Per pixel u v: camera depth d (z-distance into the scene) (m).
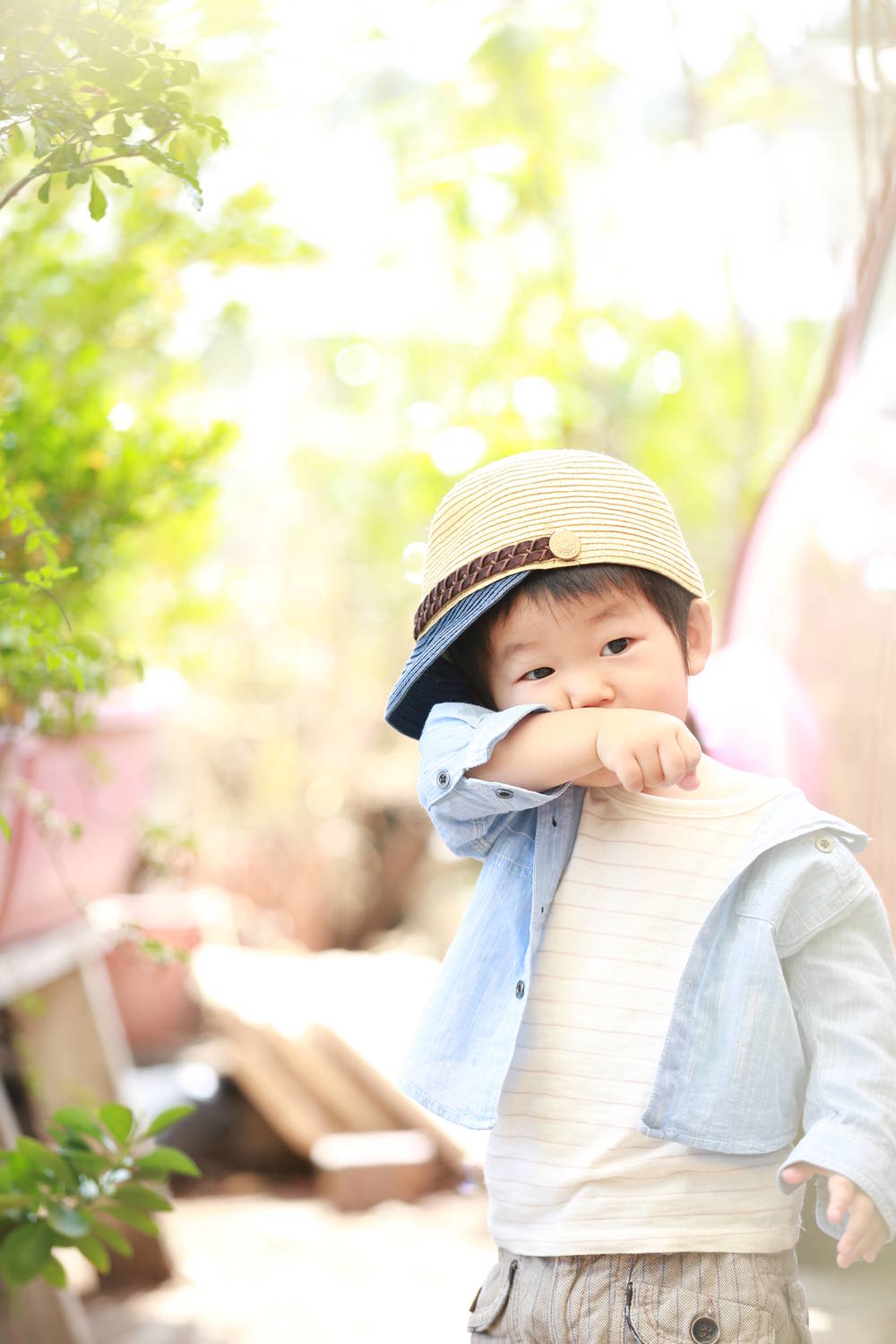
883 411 1.76
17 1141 1.73
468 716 1.35
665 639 1.29
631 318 3.66
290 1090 3.64
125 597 2.76
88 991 2.94
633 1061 1.25
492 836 1.39
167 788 4.86
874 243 1.87
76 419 2.18
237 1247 3.07
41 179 2.20
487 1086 1.29
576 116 3.53
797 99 2.89
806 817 1.27
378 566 4.95
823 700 1.66
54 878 2.60
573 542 1.27
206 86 2.02
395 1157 3.35
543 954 1.31
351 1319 2.65
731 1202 1.21
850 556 1.68
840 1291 1.51
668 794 1.34
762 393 3.61
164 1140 3.57
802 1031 1.22
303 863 4.98
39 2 1.23
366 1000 4.04
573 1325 1.21
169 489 2.31
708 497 4.04
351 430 4.55
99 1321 2.66
